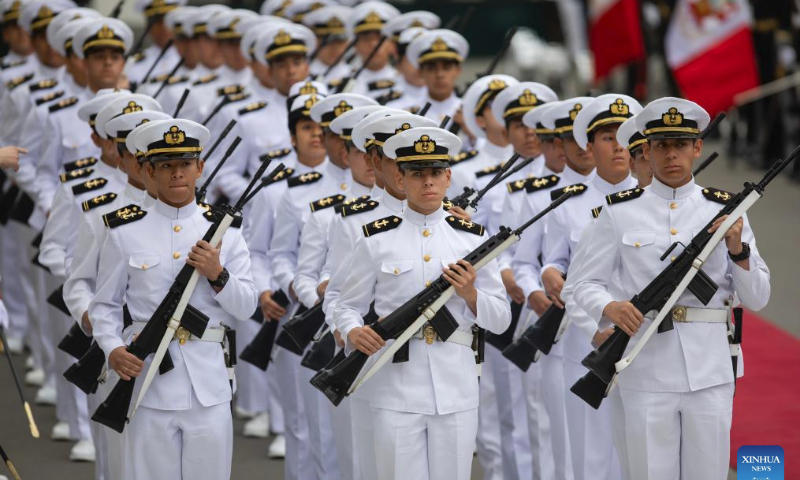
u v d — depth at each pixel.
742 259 19.25
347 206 21.38
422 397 19.39
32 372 34.97
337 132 24.33
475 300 19.33
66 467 28.64
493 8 91.44
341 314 20.00
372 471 20.52
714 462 19.75
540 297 24.06
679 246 19.83
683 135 19.67
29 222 32.66
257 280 26.27
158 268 20.19
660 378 19.66
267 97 34.78
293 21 42.16
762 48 53.97
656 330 19.66
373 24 39.47
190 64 40.81
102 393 21.34
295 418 26.38
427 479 19.73
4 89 39.09
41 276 32.69
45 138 31.81
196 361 20.16
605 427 23.36
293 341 24.52
